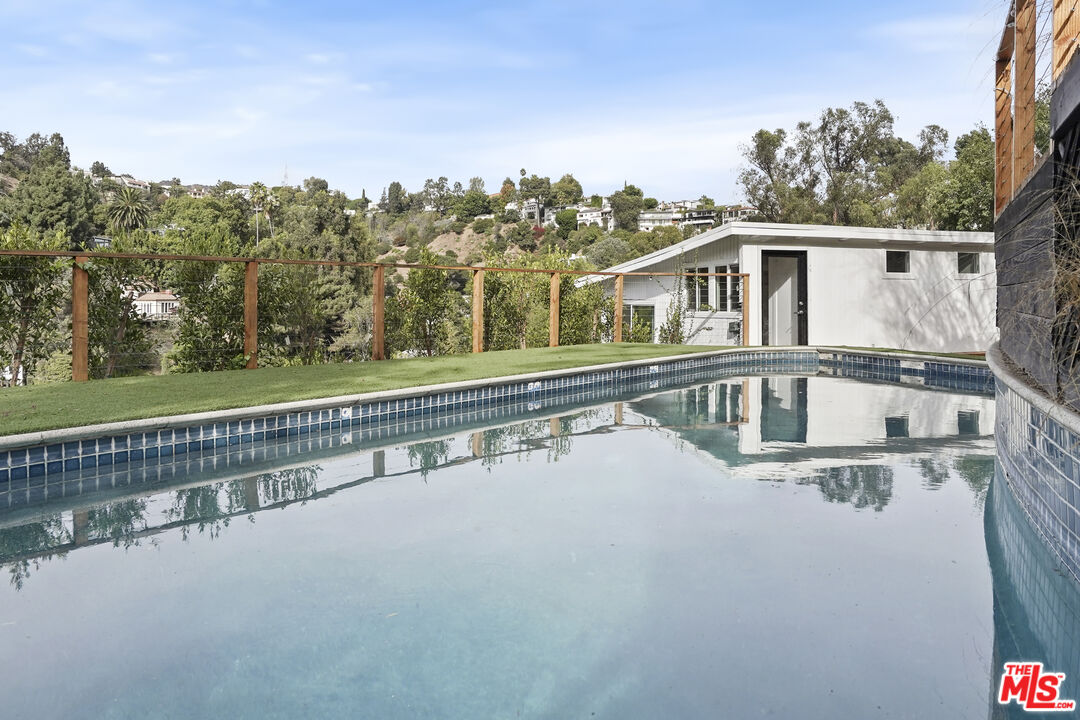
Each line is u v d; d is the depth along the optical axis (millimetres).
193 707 2025
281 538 3459
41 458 4543
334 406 6164
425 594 2799
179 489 4359
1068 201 3150
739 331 15375
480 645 2391
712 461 5145
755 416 7289
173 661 2287
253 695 2086
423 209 139000
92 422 4848
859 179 31031
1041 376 3705
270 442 5742
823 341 15070
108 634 2465
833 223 30734
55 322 7793
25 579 2955
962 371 10523
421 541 3404
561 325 13797
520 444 5812
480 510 3912
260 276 9359
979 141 23250
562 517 3775
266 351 9562
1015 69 4645
